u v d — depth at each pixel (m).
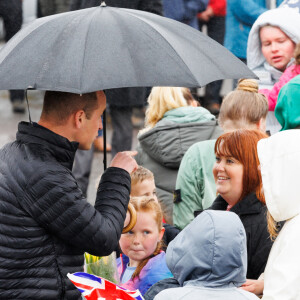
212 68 8.19
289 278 7.78
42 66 7.79
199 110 12.99
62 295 7.94
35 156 7.93
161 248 10.40
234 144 9.38
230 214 8.05
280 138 8.30
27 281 7.84
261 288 9.08
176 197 11.99
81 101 8.11
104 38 7.93
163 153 12.76
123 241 9.87
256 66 14.92
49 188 7.77
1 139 21.34
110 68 7.70
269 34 14.45
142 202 9.84
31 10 24.66
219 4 20.52
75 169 17.38
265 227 9.21
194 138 12.73
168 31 8.33
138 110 21.39
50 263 7.90
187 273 7.93
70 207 7.76
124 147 18.61
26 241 7.81
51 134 8.05
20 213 7.82
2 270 7.80
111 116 18.48
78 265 8.12
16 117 23.47
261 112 11.26
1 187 7.91
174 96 13.01
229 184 9.45
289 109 11.27
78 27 8.08
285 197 8.13
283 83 13.65
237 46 18.38
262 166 8.34
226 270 7.81
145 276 9.74
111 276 9.02
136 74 7.72
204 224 7.91
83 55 7.79
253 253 9.23
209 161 11.82
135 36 8.02
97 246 7.84
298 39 14.31
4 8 23.28
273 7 18.09
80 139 8.24
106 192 8.20
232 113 11.26
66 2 21.36
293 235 7.98
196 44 8.41
